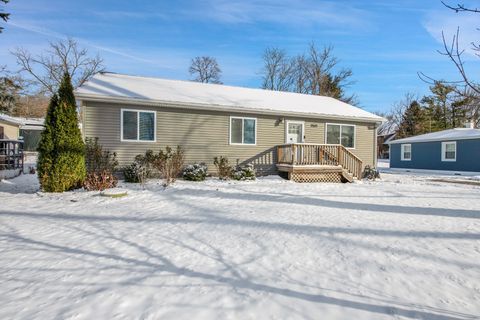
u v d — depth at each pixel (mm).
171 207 7777
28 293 3242
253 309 2895
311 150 14500
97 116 12078
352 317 2770
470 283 3500
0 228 5824
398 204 8359
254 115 14734
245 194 9852
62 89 10117
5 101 18531
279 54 39188
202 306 2945
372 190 11461
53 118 10008
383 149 47000
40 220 6461
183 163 13008
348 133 16656
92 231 5605
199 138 13727
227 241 4973
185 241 4980
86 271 3801
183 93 14500
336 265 4004
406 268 3908
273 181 13359
